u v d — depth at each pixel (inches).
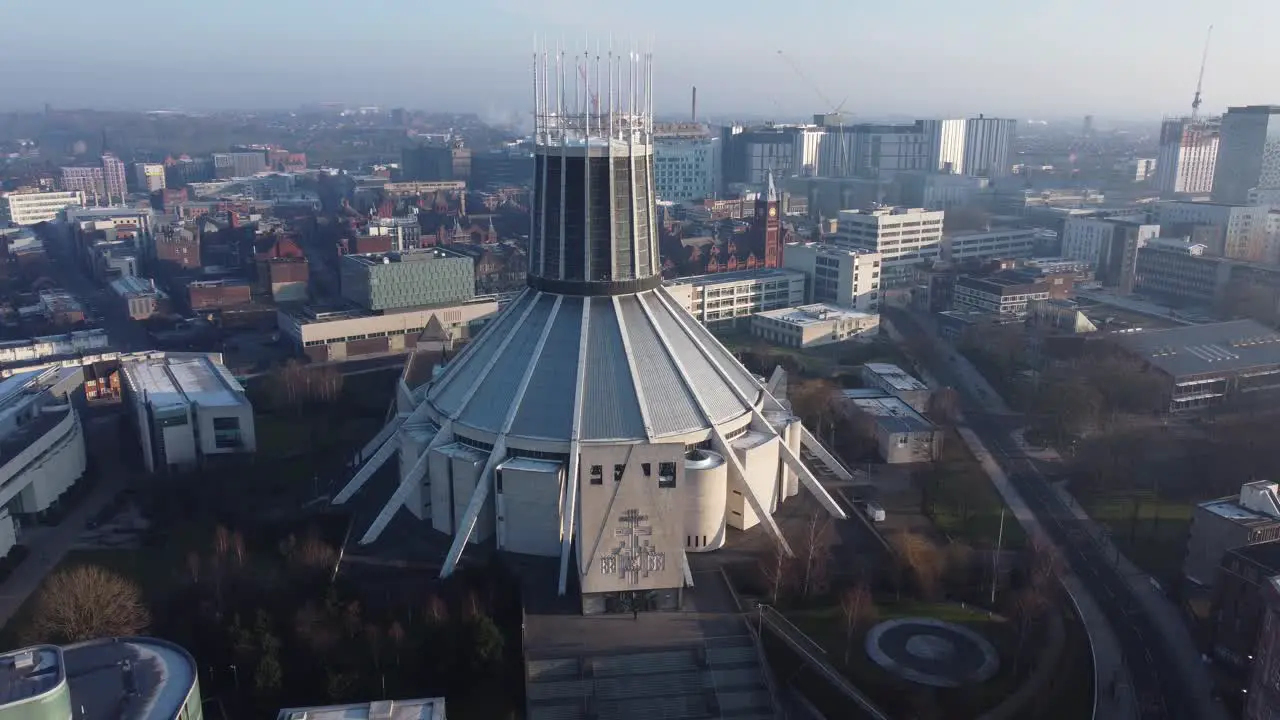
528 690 4234.7
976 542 5812.0
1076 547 5841.5
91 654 3602.4
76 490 6653.5
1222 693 4411.9
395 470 6673.2
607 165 5762.8
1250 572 4446.4
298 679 4315.9
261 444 7539.4
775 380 7298.2
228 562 5339.6
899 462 7037.4
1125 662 4650.6
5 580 5413.4
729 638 4576.8
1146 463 7145.7
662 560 4717.0
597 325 5816.9
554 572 5152.6
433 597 4635.8
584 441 5339.6
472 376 5949.8
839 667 4439.0
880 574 5211.6
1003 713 4165.8
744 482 5467.5
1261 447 7106.3
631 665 4377.5
